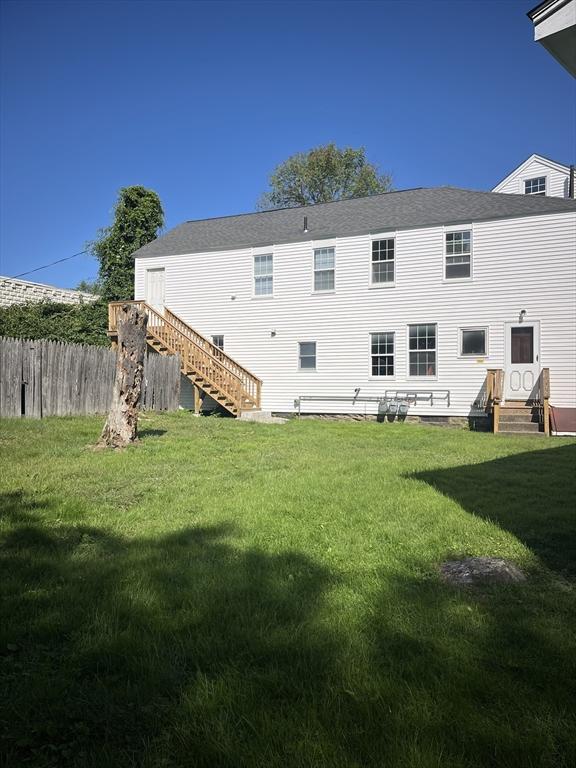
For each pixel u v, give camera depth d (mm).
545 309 15734
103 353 14531
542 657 2629
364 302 18125
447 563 3980
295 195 42656
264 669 2518
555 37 4324
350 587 3480
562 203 15914
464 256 16812
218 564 3875
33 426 10961
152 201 29344
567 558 4098
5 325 20016
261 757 1937
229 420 15695
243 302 19953
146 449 9117
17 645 2717
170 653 2660
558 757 1979
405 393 17422
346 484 6668
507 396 16047
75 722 2164
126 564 3844
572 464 8391
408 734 2051
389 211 18875
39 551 4098
